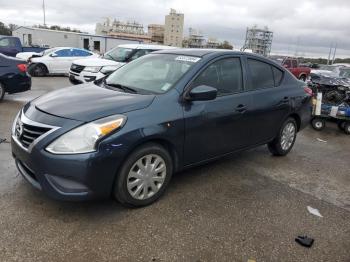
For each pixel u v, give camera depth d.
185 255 3.00
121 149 3.29
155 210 3.68
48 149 3.16
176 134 3.76
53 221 3.33
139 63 4.77
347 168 5.62
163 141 3.73
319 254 3.17
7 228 3.17
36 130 3.32
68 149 3.14
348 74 17.73
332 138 7.86
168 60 4.50
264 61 5.22
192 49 4.82
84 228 3.26
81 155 3.13
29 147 3.29
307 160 5.84
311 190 4.57
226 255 3.04
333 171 5.41
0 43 19.02
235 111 4.46
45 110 3.45
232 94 4.52
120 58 12.02
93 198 3.29
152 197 3.75
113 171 3.31
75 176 3.16
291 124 5.76
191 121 3.90
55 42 38.50
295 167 5.41
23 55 18.28
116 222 3.40
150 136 3.50
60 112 3.37
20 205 3.55
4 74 8.37
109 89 4.12
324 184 4.82
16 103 8.66
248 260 3.00
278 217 3.75
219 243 3.20
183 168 4.07
